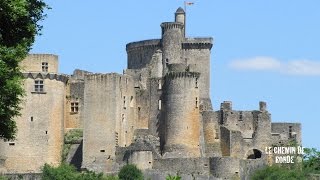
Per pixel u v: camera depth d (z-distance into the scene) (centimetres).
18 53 9581
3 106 9544
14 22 9406
